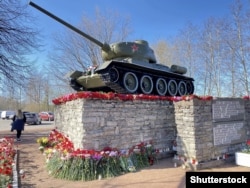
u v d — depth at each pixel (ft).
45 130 72.28
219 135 28.71
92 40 42.91
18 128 49.19
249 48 85.97
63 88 106.63
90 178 23.17
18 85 56.03
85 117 26.04
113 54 44.75
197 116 27.04
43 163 29.89
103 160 24.41
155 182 21.70
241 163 27.22
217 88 100.32
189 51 111.24
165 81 48.52
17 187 20.74
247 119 32.86
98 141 26.81
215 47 101.04
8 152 30.60
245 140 31.89
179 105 28.27
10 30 51.03
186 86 54.90
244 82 87.51
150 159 28.60
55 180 23.18
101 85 42.98
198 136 26.86
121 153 25.91
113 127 28.22
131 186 20.77
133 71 42.27
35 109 187.52
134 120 30.27
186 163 26.68
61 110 37.91
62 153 25.36
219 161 27.53
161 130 32.99
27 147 40.96
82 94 26.14
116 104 28.71
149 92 44.68
